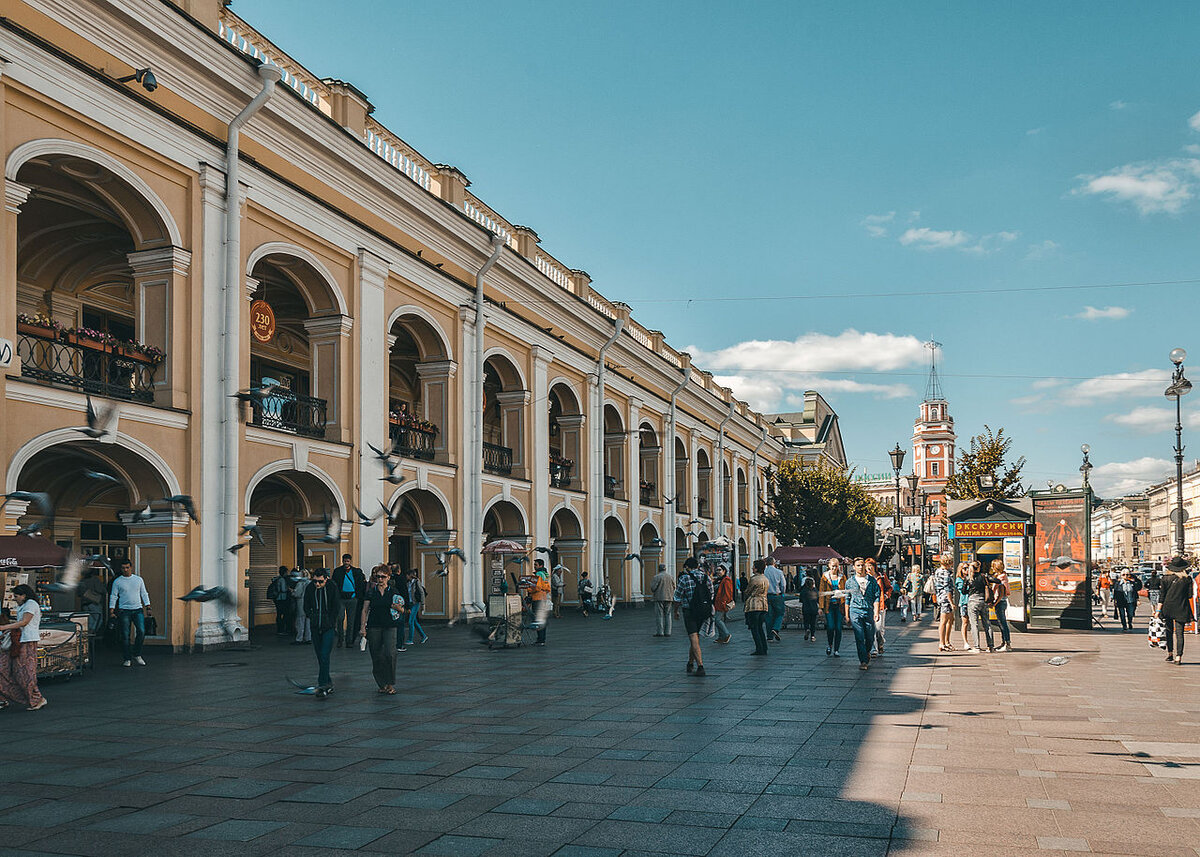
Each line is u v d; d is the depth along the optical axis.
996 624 22.44
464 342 23.80
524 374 27.41
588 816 5.47
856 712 9.21
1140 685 11.36
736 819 5.39
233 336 16.09
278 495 24.17
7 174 12.59
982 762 6.86
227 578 15.75
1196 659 14.87
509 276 26.00
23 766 6.88
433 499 22.77
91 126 13.80
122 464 14.86
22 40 12.69
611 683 11.62
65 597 16.67
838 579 15.35
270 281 21.11
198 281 15.65
